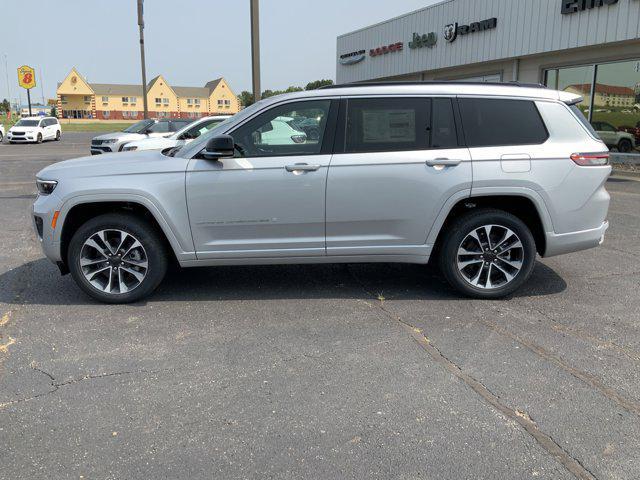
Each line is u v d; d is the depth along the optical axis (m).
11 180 14.15
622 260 6.20
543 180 4.66
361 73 25.11
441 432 2.94
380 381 3.48
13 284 5.43
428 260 5.15
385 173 4.64
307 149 4.68
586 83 15.42
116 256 4.79
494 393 3.33
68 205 4.62
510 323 4.40
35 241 7.27
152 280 4.81
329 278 5.59
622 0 13.09
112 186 4.59
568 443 2.84
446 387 3.40
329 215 4.70
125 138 16.41
